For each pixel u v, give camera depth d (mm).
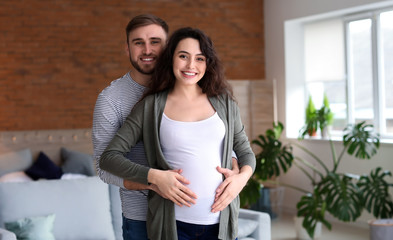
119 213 4016
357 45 6566
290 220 6660
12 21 6586
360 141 5570
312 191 6855
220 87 2191
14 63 6605
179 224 2082
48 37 6738
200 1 7465
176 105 2146
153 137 2127
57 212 3764
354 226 6250
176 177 2006
